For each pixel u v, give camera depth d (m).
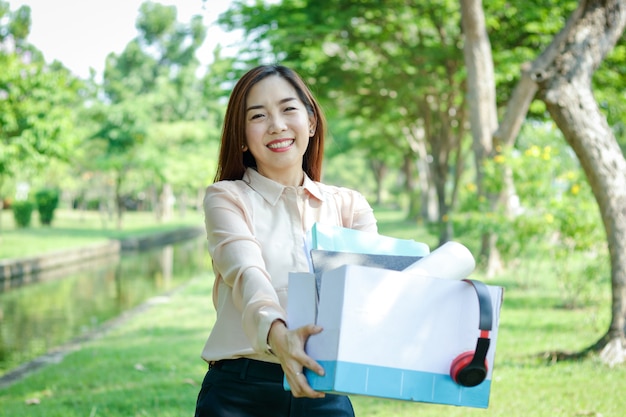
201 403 2.23
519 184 11.45
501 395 5.46
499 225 11.77
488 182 12.41
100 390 6.39
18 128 21.08
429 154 27.23
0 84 20.50
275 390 2.17
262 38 16.69
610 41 6.38
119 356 7.98
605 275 10.19
